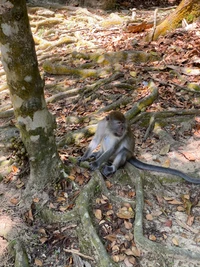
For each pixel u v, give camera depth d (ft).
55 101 5.87
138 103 5.08
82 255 3.32
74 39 8.62
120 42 7.78
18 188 3.96
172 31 7.34
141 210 3.57
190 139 4.57
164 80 5.75
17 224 3.60
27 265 3.26
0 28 3.04
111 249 3.32
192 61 6.17
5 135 5.22
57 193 3.79
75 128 5.06
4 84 6.89
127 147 4.02
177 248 3.20
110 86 5.84
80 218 3.51
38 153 3.67
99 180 3.84
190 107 5.12
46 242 3.47
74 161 4.19
